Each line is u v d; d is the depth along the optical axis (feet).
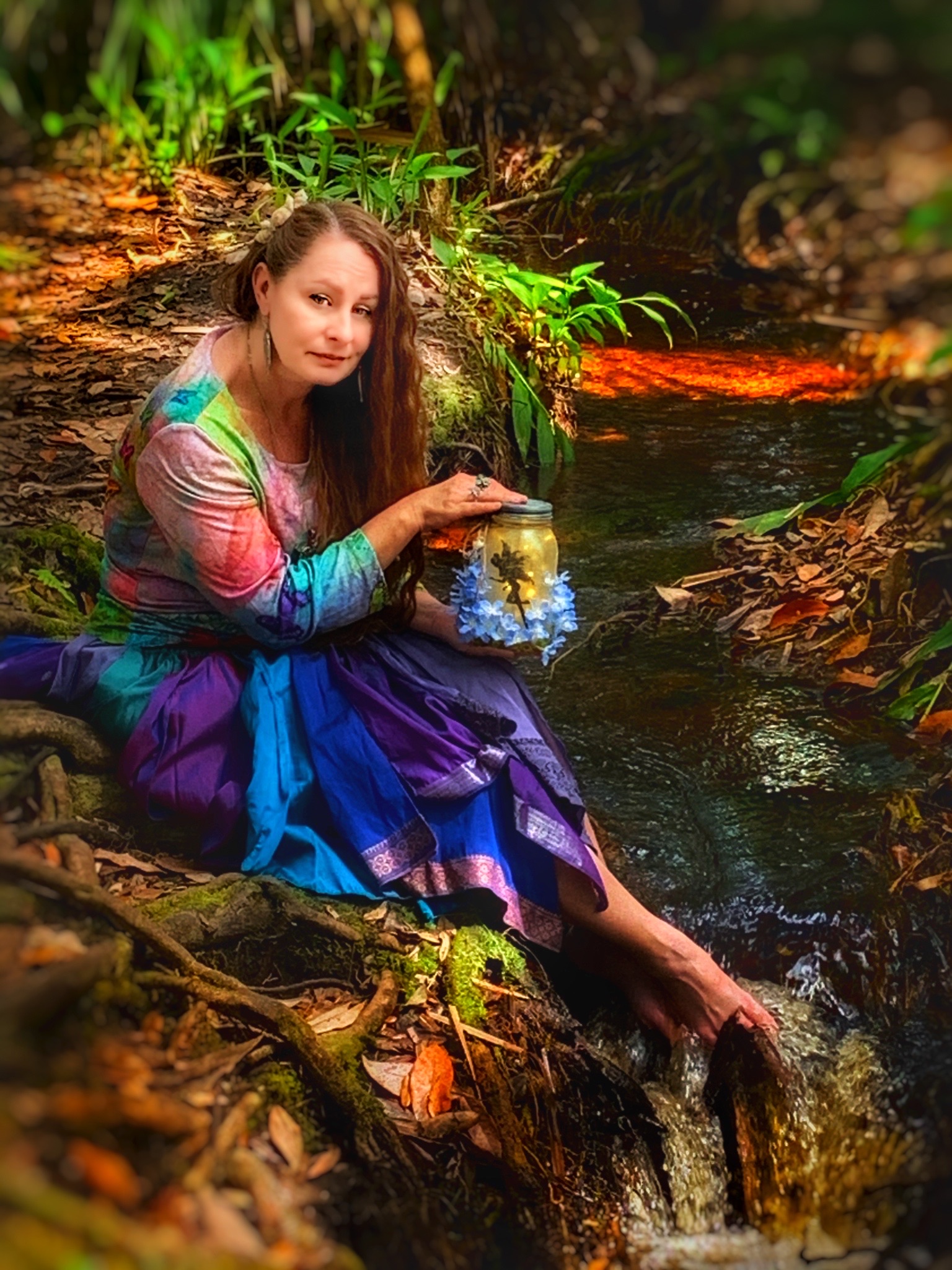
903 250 5.04
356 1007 7.79
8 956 5.42
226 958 7.86
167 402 8.02
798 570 12.57
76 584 11.01
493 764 8.25
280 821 8.11
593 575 12.70
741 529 12.87
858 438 14.99
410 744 8.26
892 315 5.49
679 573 12.73
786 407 15.74
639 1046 8.36
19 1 5.16
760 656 11.64
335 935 7.97
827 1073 8.00
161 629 8.55
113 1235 3.95
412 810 8.11
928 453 10.32
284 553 8.34
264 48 8.93
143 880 8.08
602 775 10.04
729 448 14.93
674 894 8.90
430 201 16.60
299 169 18.79
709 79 5.76
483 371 14.90
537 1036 7.89
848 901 8.82
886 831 9.45
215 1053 6.65
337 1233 6.29
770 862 9.18
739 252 16.16
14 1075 4.40
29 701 8.65
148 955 7.18
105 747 8.47
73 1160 4.19
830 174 5.30
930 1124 7.36
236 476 7.99
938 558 12.05
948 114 4.50
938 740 10.42
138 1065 5.32
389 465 8.50
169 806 8.25
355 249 7.79
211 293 16.44
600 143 18.93
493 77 15.47
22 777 7.88
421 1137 7.16
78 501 12.05
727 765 10.19
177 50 7.04
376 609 8.47
